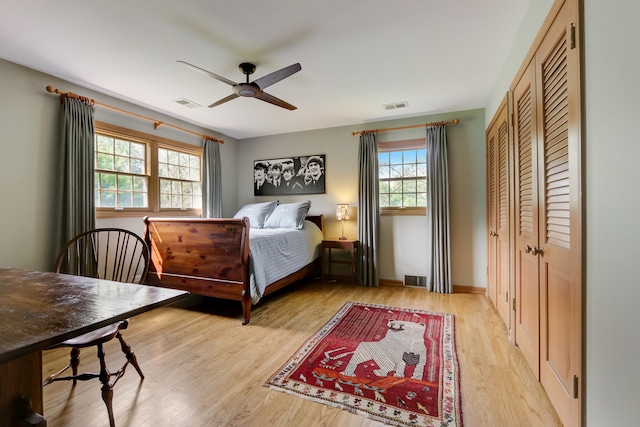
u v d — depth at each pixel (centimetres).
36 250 273
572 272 129
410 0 182
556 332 150
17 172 261
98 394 170
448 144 394
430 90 321
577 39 120
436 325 271
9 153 256
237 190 527
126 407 158
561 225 142
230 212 513
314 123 441
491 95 331
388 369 195
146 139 375
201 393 170
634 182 88
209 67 266
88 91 312
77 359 176
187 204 441
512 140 233
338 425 145
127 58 250
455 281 394
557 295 148
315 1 182
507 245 256
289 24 205
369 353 217
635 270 87
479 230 382
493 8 190
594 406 113
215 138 471
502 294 280
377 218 421
